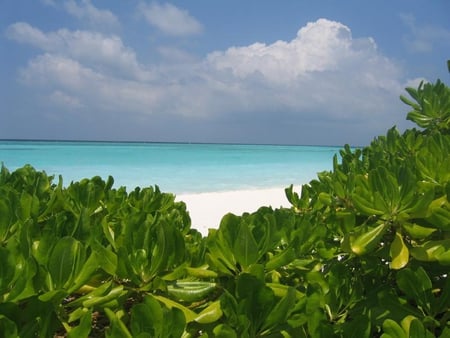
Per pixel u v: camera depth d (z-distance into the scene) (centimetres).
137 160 4375
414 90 330
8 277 117
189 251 181
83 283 133
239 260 151
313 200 279
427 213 174
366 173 258
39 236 163
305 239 193
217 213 1214
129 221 165
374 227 190
